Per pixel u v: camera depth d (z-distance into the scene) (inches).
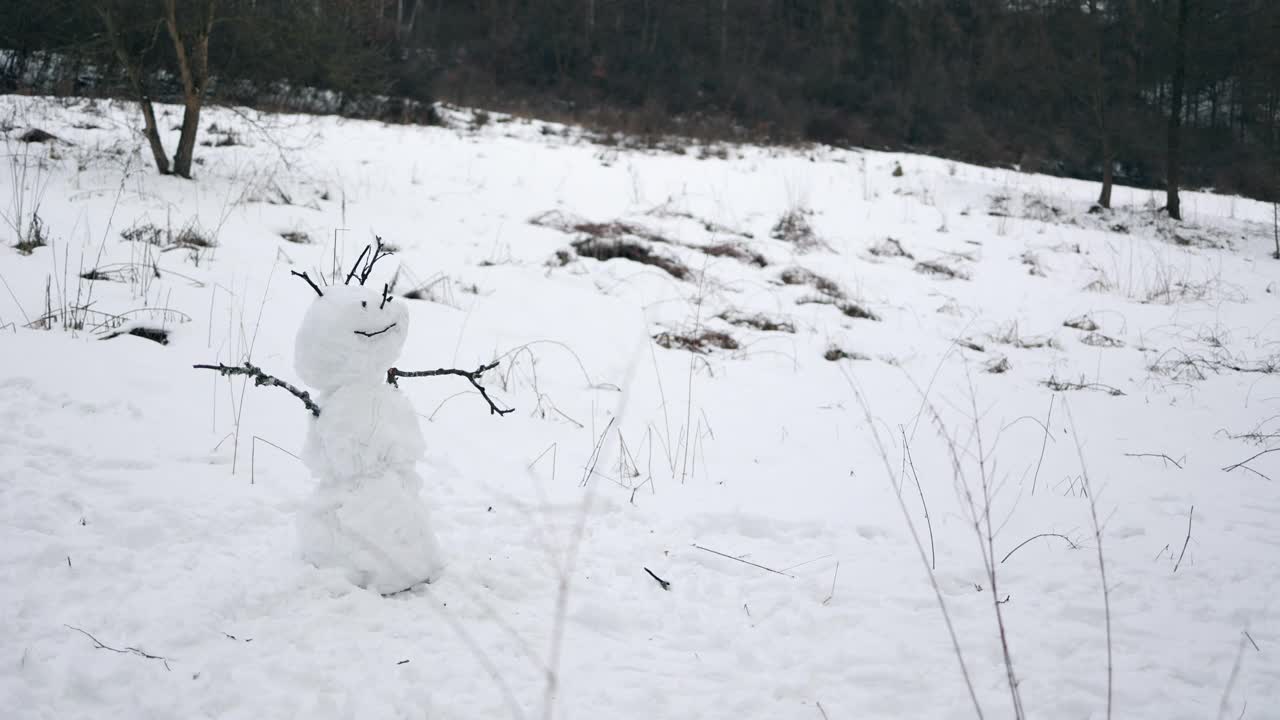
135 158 433.4
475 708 104.4
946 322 408.2
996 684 120.3
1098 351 377.7
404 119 737.0
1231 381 331.3
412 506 128.4
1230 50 786.2
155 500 147.5
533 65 1138.7
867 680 120.0
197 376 208.5
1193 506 196.4
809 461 217.0
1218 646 133.0
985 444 241.6
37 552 125.4
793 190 690.2
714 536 166.9
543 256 414.0
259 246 339.9
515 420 220.1
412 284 334.6
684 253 463.2
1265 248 695.1
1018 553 167.3
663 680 115.6
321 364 121.3
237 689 103.0
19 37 473.4
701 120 1037.8
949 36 1424.7
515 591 134.4
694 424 237.0
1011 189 816.9
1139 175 1033.5
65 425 170.9
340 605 121.7
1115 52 808.9
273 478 163.8
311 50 470.9
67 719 95.8
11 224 294.8
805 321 376.8
